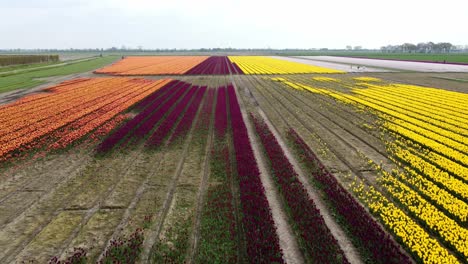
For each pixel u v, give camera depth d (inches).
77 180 555.8
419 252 357.7
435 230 408.5
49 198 495.2
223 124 879.1
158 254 364.5
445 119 948.0
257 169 577.0
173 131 832.9
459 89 1542.8
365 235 386.6
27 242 391.5
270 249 363.3
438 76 2108.8
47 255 365.7
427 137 786.2
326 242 375.6
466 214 438.0
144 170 596.7
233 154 677.9
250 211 442.9
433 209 452.1
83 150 706.8
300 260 357.1
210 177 561.9
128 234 403.2
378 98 1301.7
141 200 485.7
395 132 824.9
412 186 530.3
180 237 394.3
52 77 2069.4
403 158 638.5
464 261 361.1
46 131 816.9
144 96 1326.3
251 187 508.1
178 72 2409.0
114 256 358.9
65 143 731.4
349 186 530.3
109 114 1007.0
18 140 749.3
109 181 552.1
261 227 404.2
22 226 423.8
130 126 857.5
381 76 2140.7
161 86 1627.7
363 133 823.1
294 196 478.6
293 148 705.6
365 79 1967.3
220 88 1566.2
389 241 377.4
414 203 474.6
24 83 1740.9
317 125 904.9
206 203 471.5
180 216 440.5
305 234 390.9
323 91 1487.5
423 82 1814.7
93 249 376.2
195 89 1536.7
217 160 634.8
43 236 399.5
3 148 690.2
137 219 436.1
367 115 1018.1
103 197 496.4
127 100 1239.5
